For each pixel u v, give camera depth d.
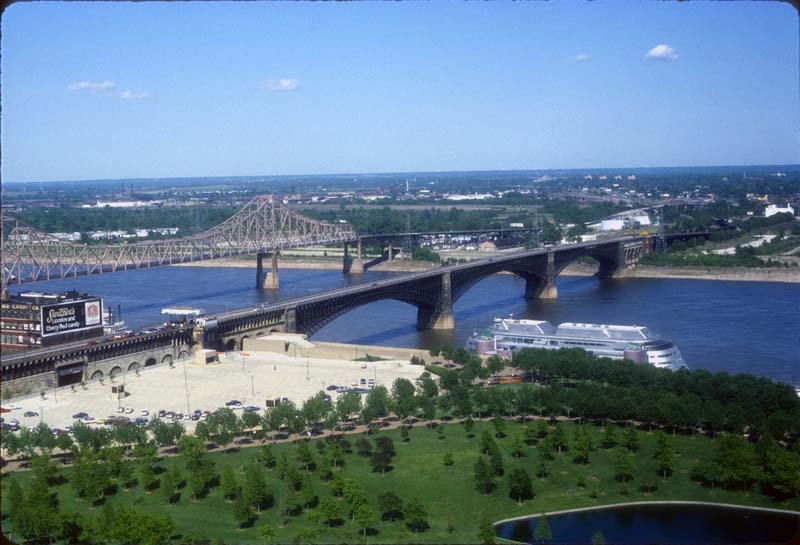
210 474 139.12
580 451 150.50
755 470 138.25
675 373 192.62
